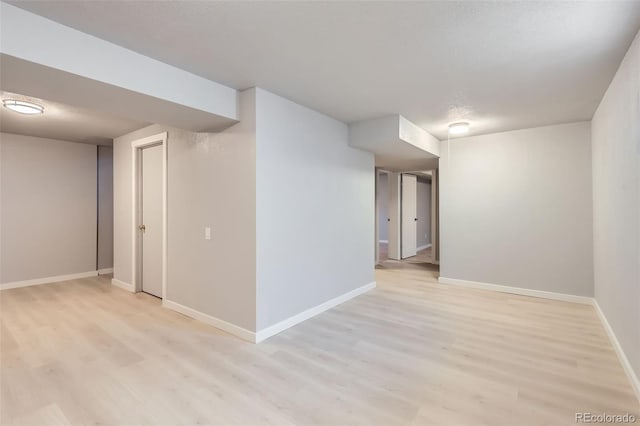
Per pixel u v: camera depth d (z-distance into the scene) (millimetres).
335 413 1875
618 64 2369
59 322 3273
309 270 3480
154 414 1859
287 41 2082
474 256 4676
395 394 2061
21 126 4156
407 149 4344
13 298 4105
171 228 3711
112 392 2068
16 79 2049
